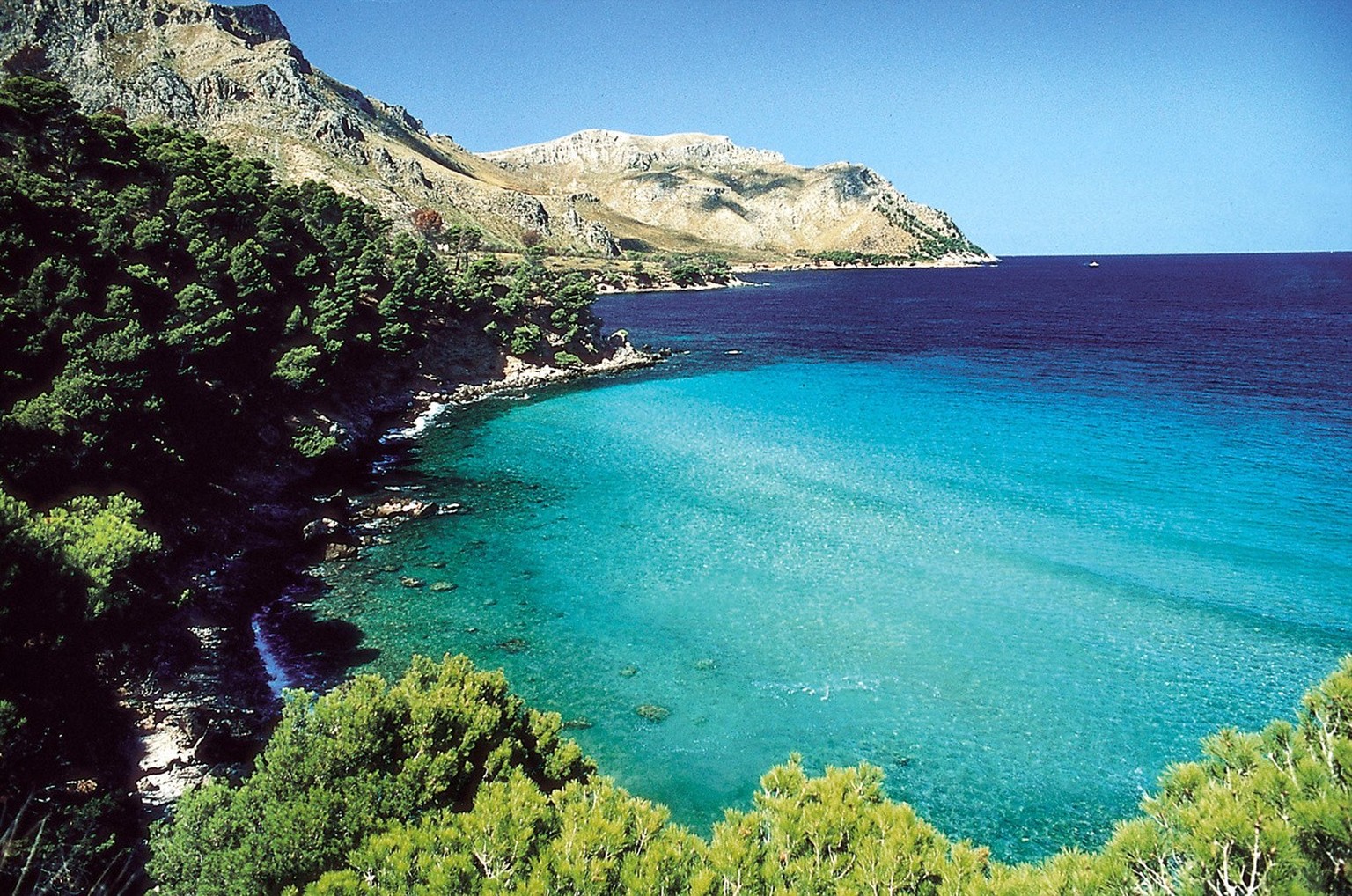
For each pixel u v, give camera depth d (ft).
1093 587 159.94
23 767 76.64
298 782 59.52
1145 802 42.04
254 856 54.65
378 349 318.04
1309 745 37.68
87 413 146.51
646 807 50.29
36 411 140.77
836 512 204.85
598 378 409.28
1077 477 230.27
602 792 51.67
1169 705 120.37
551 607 152.87
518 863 45.85
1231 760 40.98
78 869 65.10
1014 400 338.34
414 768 58.39
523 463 253.44
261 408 226.79
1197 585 159.94
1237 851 33.42
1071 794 102.27
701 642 140.15
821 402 343.05
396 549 181.68
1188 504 205.57
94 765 90.38
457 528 195.62
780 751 110.73
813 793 49.85
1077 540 183.73
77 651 93.56
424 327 374.43
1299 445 254.47
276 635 140.15
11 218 181.06
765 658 134.41
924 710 119.85
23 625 85.46
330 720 62.69
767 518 201.16
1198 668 130.31
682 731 114.93
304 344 274.16
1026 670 130.52
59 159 263.90
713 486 227.81
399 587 161.38
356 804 55.72
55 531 102.78
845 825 46.21
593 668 131.34
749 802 100.22
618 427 301.63
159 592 129.39
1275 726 40.96
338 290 304.71
